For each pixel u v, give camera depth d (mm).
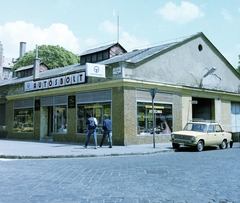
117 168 9070
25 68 31609
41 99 23453
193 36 22562
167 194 5848
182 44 21703
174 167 9258
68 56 48656
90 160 11391
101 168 9102
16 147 16312
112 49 23938
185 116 21172
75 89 20250
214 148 17562
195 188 6363
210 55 24250
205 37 23812
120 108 17312
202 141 15648
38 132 23422
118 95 17500
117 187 6453
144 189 6262
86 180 7227
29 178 7523
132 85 17688
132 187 6449
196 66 22734
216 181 7090
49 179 7383
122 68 17219
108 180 7207
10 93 26781
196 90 21938
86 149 15016
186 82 21656
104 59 24031
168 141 19641
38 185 6688
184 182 6969
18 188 6398
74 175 7914
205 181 7086
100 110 18547
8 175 7965
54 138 21859
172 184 6750
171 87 20047
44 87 22500
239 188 6375
